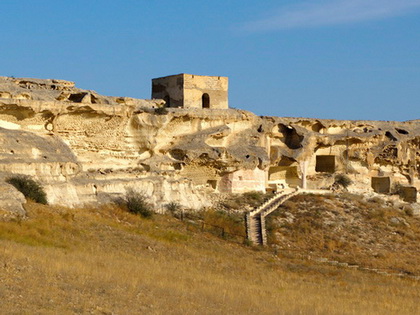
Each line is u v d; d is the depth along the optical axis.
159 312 27.28
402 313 34.59
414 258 59.94
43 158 51.78
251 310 30.06
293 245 58.09
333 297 37.25
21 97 54.81
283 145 75.12
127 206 54.25
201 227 56.31
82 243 40.72
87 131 58.62
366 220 67.12
